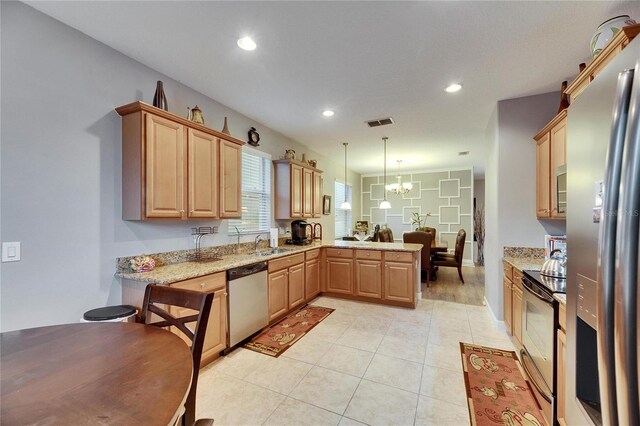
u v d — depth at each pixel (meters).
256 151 3.93
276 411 1.84
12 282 1.75
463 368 2.34
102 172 2.19
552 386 1.62
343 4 1.76
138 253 2.43
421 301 4.19
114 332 1.21
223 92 3.01
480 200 8.35
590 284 0.92
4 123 1.73
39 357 1.00
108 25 1.99
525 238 3.12
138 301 2.17
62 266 1.97
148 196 2.21
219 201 2.86
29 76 1.83
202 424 0.96
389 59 2.38
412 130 4.30
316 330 3.13
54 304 1.92
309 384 2.13
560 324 1.60
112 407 0.74
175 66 2.51
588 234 0.93
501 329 3.13
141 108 2.18
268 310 3.18
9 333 1.19
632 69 0.68
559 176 2.32
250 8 1.80
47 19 1.90
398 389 2.07
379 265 4.05
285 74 2.64
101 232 2.18
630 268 0.63
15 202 1.77
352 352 2.62
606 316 0.69
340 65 2.48
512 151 3.17
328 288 4.42
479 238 7.72
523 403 1.91
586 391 1.00
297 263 3.80
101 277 2.17
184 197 2.50
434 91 2.98
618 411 0.65
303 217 4.61
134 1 1.75
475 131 4.33
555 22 1.91
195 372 1.15
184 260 2.82
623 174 0.65
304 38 2.11
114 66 2.27
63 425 0.67
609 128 0.81
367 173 8.42
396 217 8.14
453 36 2.08
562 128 2.37
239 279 2.73
